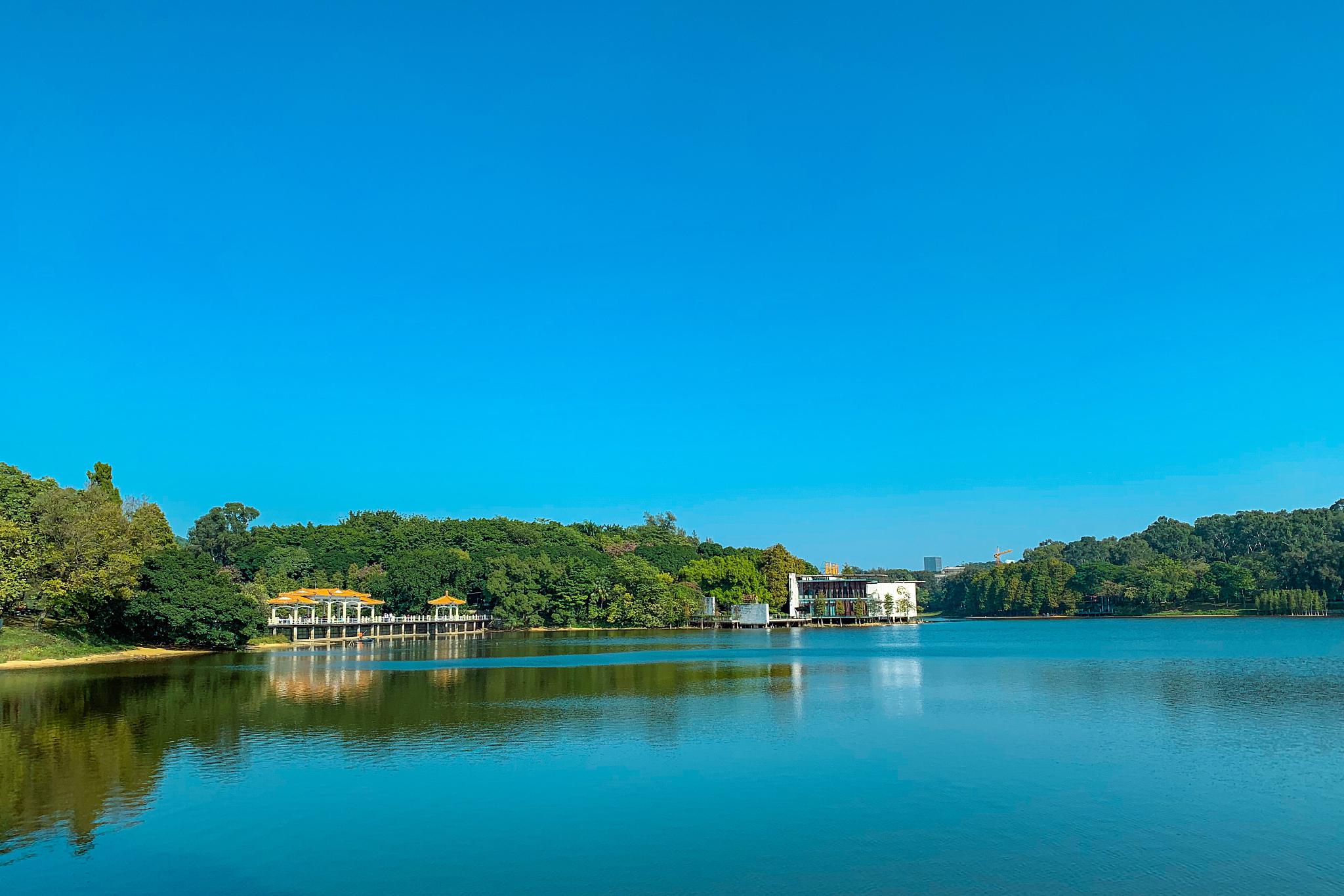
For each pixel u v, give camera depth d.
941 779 37.72
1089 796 34.75
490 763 41.31
